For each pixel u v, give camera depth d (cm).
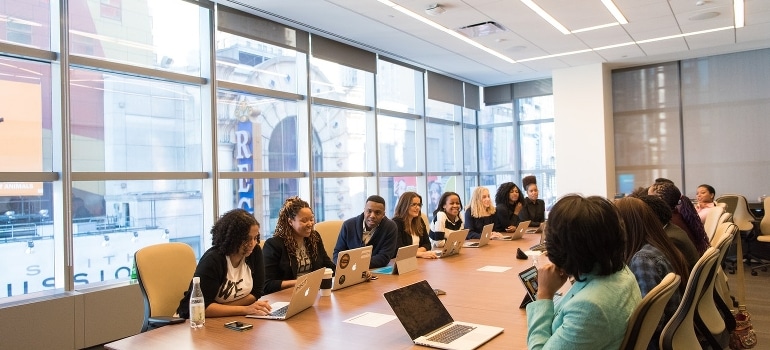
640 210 216
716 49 730
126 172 441
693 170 789
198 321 213
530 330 148
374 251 376
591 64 789
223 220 258
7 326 351
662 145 809
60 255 398
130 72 440
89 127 423
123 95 448
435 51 687
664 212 251
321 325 209
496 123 944
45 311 370
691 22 582
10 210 379
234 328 207
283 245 316
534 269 233
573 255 135
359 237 380
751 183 750
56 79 396
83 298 392
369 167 705
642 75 820
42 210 396
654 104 812
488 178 949
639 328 132
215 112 497
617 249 134
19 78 384
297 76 598
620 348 133
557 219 138
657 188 340
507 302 237
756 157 746
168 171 473
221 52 511
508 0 494
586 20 562
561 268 140
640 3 511
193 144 502
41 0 395
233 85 518
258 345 185
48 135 400
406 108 785
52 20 397
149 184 464
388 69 745
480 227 541
